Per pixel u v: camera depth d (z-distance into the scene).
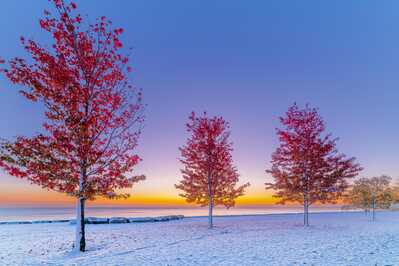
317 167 22.78
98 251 12.05
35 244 14.45
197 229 21.27
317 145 22.80
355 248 11.61
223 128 23.31
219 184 23.52
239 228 21.67
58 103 11.78
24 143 11.19
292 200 24.56
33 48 11.49
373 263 8.75
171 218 35.03
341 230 19.34
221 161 23.05
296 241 14.01
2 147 10.82
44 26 11.86
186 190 23.14
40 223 30.31
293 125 23.78
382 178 34.16
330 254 10.38
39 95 11.47
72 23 12.38
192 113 23.17
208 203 23.42
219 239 15.27
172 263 9.15
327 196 23.06
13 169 10.85
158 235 17.55
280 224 25.33
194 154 22.73
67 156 11.82
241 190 23.72
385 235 16.03
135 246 13.23
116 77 12.97
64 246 13.71
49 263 9.62
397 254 10.20
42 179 11.19
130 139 12.90
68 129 11.96
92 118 12.02
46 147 11.47
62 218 45.31
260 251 11.23
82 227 12.27
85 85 12.66
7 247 13.52
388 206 33.44
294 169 23.33
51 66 11.65
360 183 35.41
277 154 24.17
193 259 9.76
